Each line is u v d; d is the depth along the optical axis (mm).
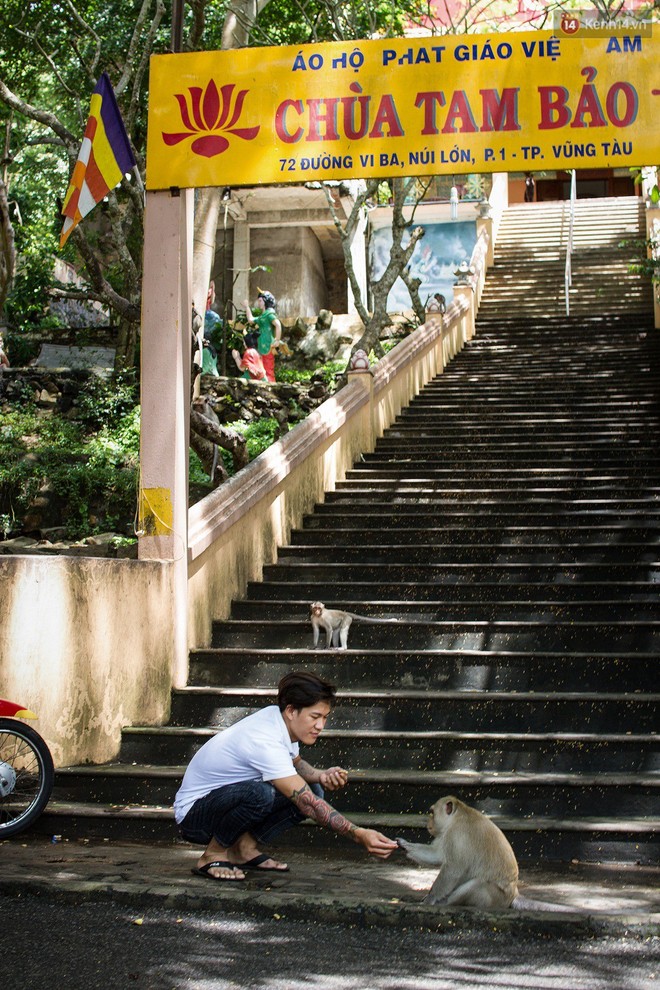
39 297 23125
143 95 18938
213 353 20547
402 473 11523
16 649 6020
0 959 3688
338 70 7250
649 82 7000
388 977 3602
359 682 7031
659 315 18188
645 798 5520
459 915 4137
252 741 4637
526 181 31328
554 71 7059
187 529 7430
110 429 17594
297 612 8156
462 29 17875
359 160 7195
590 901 4418
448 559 9086
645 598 7891
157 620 6898
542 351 17062
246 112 7332
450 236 25172
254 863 4934
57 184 24141
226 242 25516
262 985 3514
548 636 7281
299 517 10039
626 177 32719
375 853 4410
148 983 3506
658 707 6223
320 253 27047
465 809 4383
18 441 16500
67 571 6203
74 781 6031
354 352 12711
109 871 4793
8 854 5156
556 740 5941
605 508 10133
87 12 18234
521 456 12023
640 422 12945
